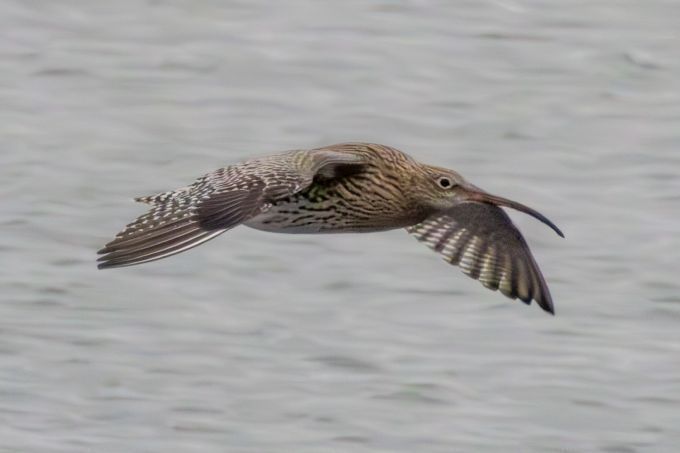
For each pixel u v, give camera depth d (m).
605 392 14.71
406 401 14.48
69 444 13.55
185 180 20.36
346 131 22.47
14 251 17.64
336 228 11.78
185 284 16.95
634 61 25.64
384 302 16.80
